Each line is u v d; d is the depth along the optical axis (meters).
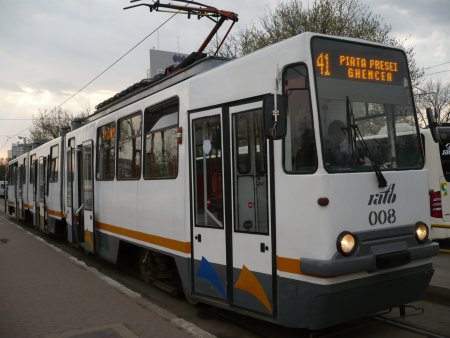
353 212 4.27
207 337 4.83
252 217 4.81
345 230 4.20
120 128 8.08
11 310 6.07
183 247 5.80
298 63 4.44
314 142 4.25
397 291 4.63
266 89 4.71
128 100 8.79
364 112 4.62
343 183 4.24
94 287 7.20
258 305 4.72
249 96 4.88
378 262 4.27
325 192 4.15
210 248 5.34
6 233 16.14
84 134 10.20
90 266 9.48
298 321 4.32
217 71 5.37
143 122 7.09
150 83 8.20
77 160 10.48
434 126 5.13
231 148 5.07
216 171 5.28
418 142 5.02
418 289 4.83
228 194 5.09
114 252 8.19
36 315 5.81
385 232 4.43
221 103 5.24
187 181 5.75
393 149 4.77
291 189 4.38
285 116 4.30
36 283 7.61
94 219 9.23
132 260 8.34
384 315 5.71
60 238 14.49
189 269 5.70
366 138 4.57
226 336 5.29
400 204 4.61
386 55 4.92
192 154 5.68
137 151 7.29
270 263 4.59
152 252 6.99
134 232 7.31
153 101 6.77
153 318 5.52
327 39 4.51
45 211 14.80
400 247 4.52
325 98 4.38
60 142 12.74
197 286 5.57
